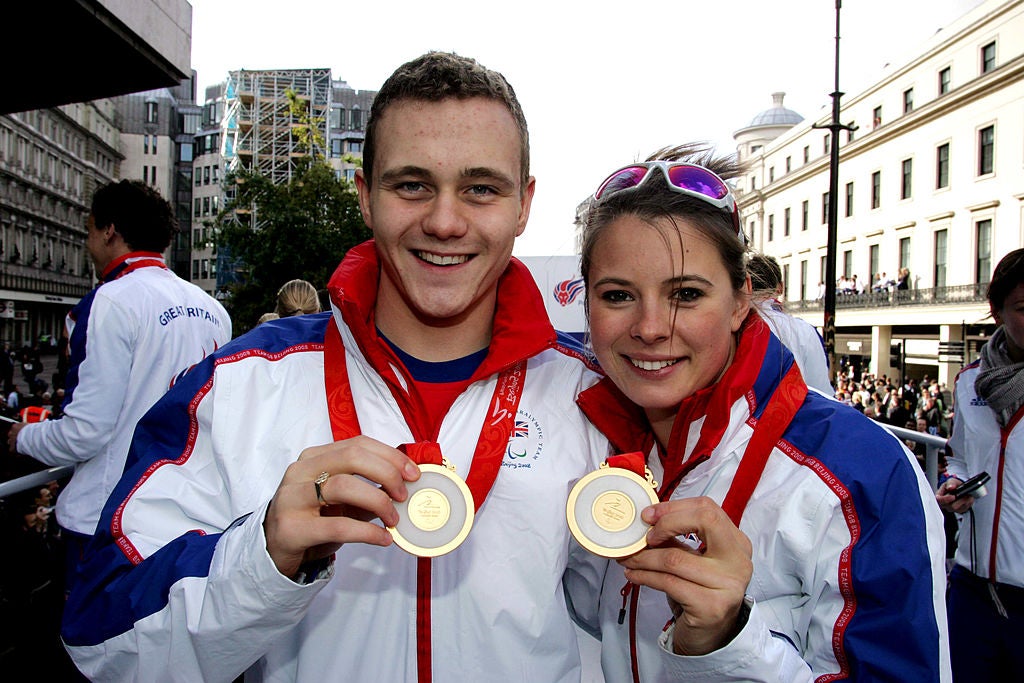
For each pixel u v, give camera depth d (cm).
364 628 132
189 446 136
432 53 138
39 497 359
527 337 145
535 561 136
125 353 269
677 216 127
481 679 132
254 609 106
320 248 2211
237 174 2317
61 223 5553
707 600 103
